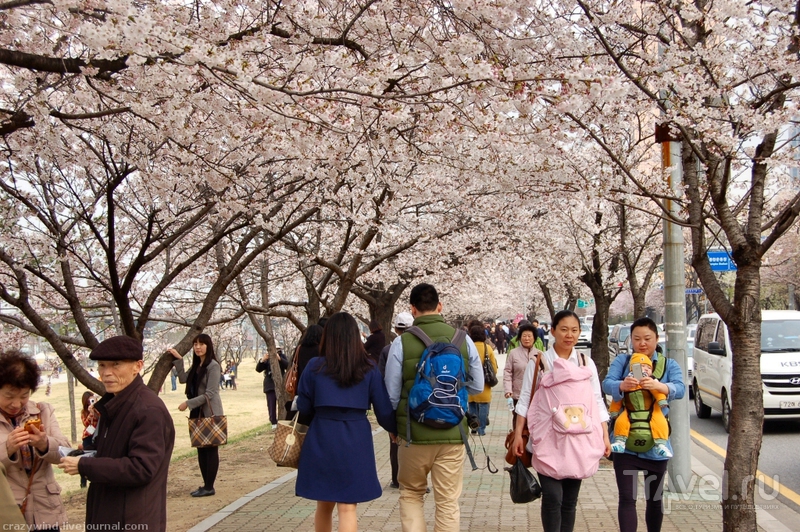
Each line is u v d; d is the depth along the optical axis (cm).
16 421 423
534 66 619
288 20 606
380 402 524
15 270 730
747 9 572
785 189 1150
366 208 1091
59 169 761
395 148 676
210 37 571
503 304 4919
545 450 513
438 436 527
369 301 1789
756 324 537
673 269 806
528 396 548
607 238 1537
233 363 4509
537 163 717
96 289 1207
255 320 1523
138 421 373
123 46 447
